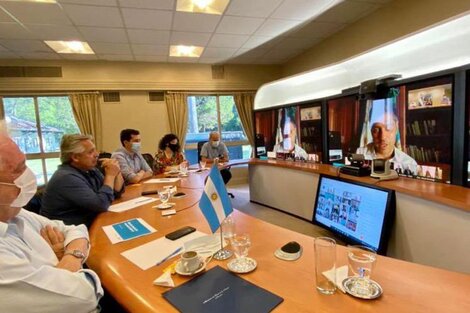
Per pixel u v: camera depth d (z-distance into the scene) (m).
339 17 3.83
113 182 1.91
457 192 1.75
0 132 0.86
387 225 2.08
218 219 1.13
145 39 4.18
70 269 0.93
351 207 2.47
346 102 2.95
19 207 0.87
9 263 0.72
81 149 1.72
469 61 1.94
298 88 3.89
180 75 5.65
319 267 0.86
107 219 1.61
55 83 4.86
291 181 3.60
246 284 0.88
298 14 3.65
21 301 0.71
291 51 5.31
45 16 3.26
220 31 4.06
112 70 5.20
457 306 0.72
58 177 1.64
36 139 5.03
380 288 0.81
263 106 4.53
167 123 5.68
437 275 0.88
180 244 1.21
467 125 1.82
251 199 4.54
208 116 6.12
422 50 2.30
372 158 2.58
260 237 1.25
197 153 5.72
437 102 2.00
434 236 1.79
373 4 3.49
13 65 4.70
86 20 3.42
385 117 2.46
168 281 0.90
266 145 4.40
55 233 1.14
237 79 6.06
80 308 0.80
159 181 2.81
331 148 3.23
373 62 2.79
